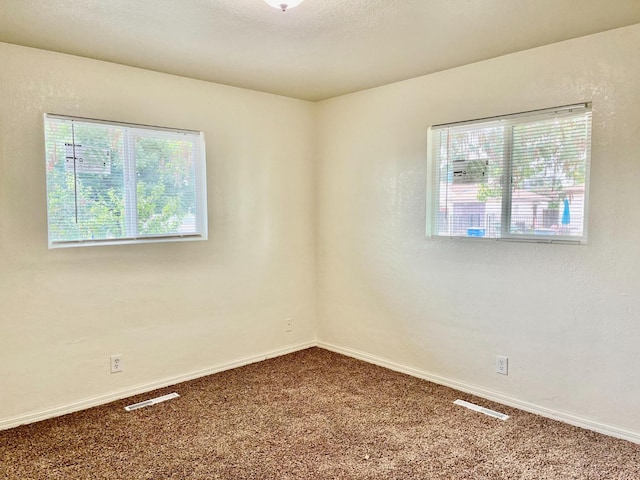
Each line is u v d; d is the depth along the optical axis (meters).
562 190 2.65
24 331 2.66
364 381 3.36
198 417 2.75
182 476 2.13
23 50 2.59
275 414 2.79
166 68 3.05
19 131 2.59
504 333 2.93
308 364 3.75
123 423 2.68
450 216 3.21
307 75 3.24
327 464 2.23
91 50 2.68
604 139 2.45
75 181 2.82
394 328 3.60
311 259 4.21
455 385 3.21
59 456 2.31
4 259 2.58
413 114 3.35
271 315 3.92
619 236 2.43
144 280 3.14
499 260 2.93
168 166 3.24
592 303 2.54
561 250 2.64
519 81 2.77
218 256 3.53
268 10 2.12
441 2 2.04
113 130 2.96
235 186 3.61
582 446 2.39
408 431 2.57
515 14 2.19
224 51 2.71
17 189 2.60
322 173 4.11
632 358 2.42
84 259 2.86
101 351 2.96
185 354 3.38
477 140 3.03
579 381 2.62
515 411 2.83
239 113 3.60
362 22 2.28
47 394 2.76
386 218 3.60
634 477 2.11
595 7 2.10
